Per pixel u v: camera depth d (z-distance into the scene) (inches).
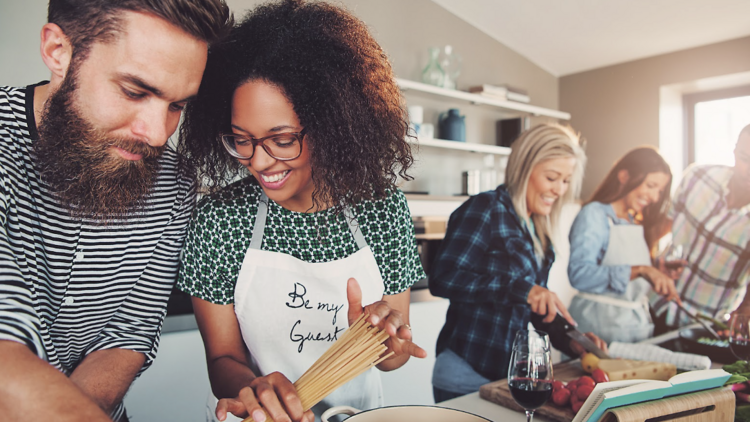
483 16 146.7
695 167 127.9
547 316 79.0
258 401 31.2
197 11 28.8
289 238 43.8
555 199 106.3
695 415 30.0
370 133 40.1
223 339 44.6
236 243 43.1
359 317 34.7
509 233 87.3
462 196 133.4
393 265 47.1
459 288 81.7
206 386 86.5
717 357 69.4
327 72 37.0
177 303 84.2
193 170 42.2
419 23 137.9
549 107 169.9
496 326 79.2
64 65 29.7
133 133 30.6
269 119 35.3
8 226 31.0
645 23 136.8
